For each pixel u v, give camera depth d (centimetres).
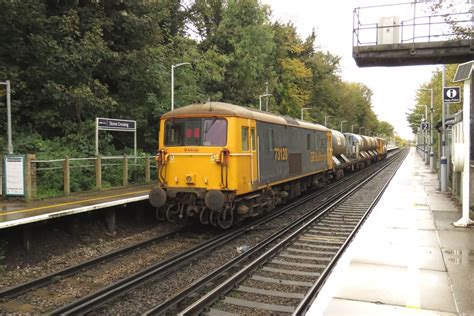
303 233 1180
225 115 1155
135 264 906
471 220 1135
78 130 1758
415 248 883
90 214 1141
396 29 1439
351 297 609
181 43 2861
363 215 1424
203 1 3538
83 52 1672
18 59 1675
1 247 881
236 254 981
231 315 627
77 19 1691
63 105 1725
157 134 2231
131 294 727
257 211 1321
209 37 3600
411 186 2147
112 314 648
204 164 1160
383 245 912
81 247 1043
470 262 780
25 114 1720
